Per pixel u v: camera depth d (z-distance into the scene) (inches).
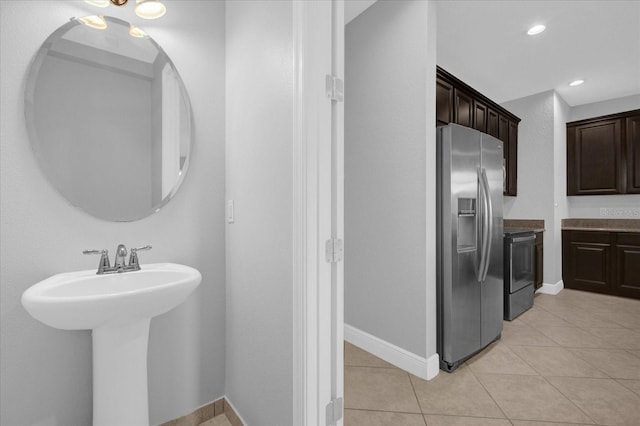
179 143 58.8
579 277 158.7
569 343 97.8
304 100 42.7
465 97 114.4
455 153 81.5
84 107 49.9
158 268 51.5
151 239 56.3
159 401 57.0
